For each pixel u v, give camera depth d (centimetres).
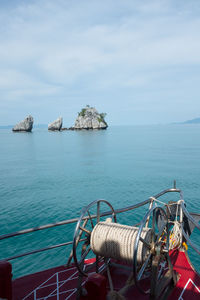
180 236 663
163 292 503
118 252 462
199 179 3300
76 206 2231
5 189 2933
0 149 8788
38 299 488
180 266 593
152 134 18362
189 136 14950
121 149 7862
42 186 3056
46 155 6656
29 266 1240
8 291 395
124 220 1886
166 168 4234
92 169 4269
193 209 2078
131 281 499
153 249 471
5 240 1529
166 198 2423
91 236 493
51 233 1622
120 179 3403
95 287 377
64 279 546
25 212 2075
